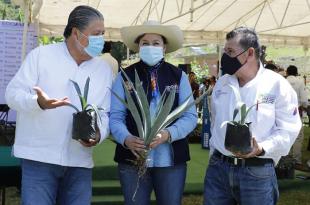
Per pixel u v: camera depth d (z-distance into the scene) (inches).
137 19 500.7
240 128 92.2
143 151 101.7
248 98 100.0
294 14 492.7
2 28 248.2
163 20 511.2
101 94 105.9
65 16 468.1
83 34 100.0
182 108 102.4
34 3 300.0
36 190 100.7
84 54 102.9
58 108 101.0
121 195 204.5
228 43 101.4
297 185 232.5
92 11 101.4
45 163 101.1
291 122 99.3
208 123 309.9
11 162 139.7
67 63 102.7
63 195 106.7
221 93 105.0
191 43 595.5
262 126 98.7
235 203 107.3
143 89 105.5
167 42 116.1
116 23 526.0
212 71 762.2
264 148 95.8
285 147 98.3
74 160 102.8
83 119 95.7
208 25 547.2
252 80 100.9
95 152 258.1
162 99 103.7
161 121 99.3
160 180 111.8
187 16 491.8
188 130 110.1
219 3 449.1
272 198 103.3
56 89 101.3
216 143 104.6
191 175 233.3
